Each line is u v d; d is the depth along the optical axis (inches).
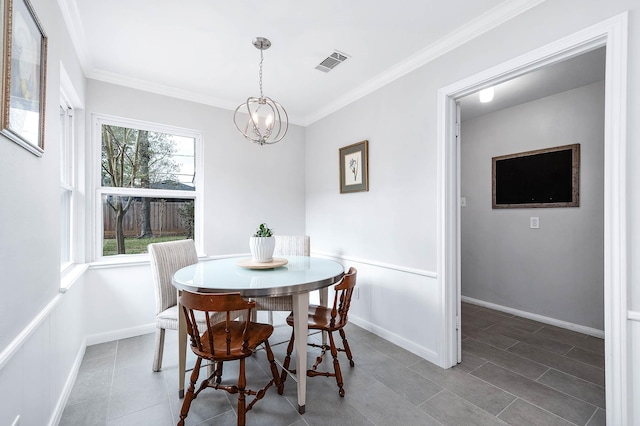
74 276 79.2
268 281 69.3
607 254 56.7
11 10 39.8
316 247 147.7
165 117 117.4
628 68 54.5
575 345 101.3
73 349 80.1
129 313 107.7
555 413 66.7
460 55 82.8
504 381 79.6
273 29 81.4
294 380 80.4
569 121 116.3
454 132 88.8
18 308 44.6
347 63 99.6
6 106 39.0
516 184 132.7
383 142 108.3
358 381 79.7
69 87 82.4
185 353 72.7
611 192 56.2
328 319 79.0
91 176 102.7
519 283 131.9
